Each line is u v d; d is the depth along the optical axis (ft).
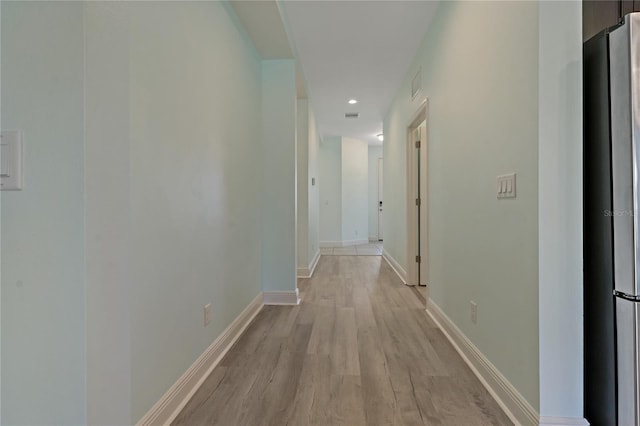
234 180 7.91
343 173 26.17
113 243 2.40
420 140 13.15
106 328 2.31
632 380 3.86
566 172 4.33
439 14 8.62
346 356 6.96
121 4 2.51
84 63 2.06
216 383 5.89
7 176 2.07
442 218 8.49
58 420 2.08
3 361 2.13
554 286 4.34
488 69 5.78
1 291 2.12
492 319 5.65
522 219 4.74
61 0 2.06
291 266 10.93
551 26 4.30
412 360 6.77
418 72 10.98
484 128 5.94
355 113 18.79
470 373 6.23
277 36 9.23
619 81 3.94
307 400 5.36
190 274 5.57
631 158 3.88
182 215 5.28
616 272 4.00
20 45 2.09
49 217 2.07
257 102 10.34
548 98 4.33
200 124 5.99
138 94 4.07
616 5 4.21
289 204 10.96
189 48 5.52
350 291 12.53
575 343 4.33
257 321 9.22
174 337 5.03
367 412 5.05
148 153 4.30
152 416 4.42
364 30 9.84
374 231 31.22
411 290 12.66
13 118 2.09
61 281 2.06
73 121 2.04
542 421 4.32
